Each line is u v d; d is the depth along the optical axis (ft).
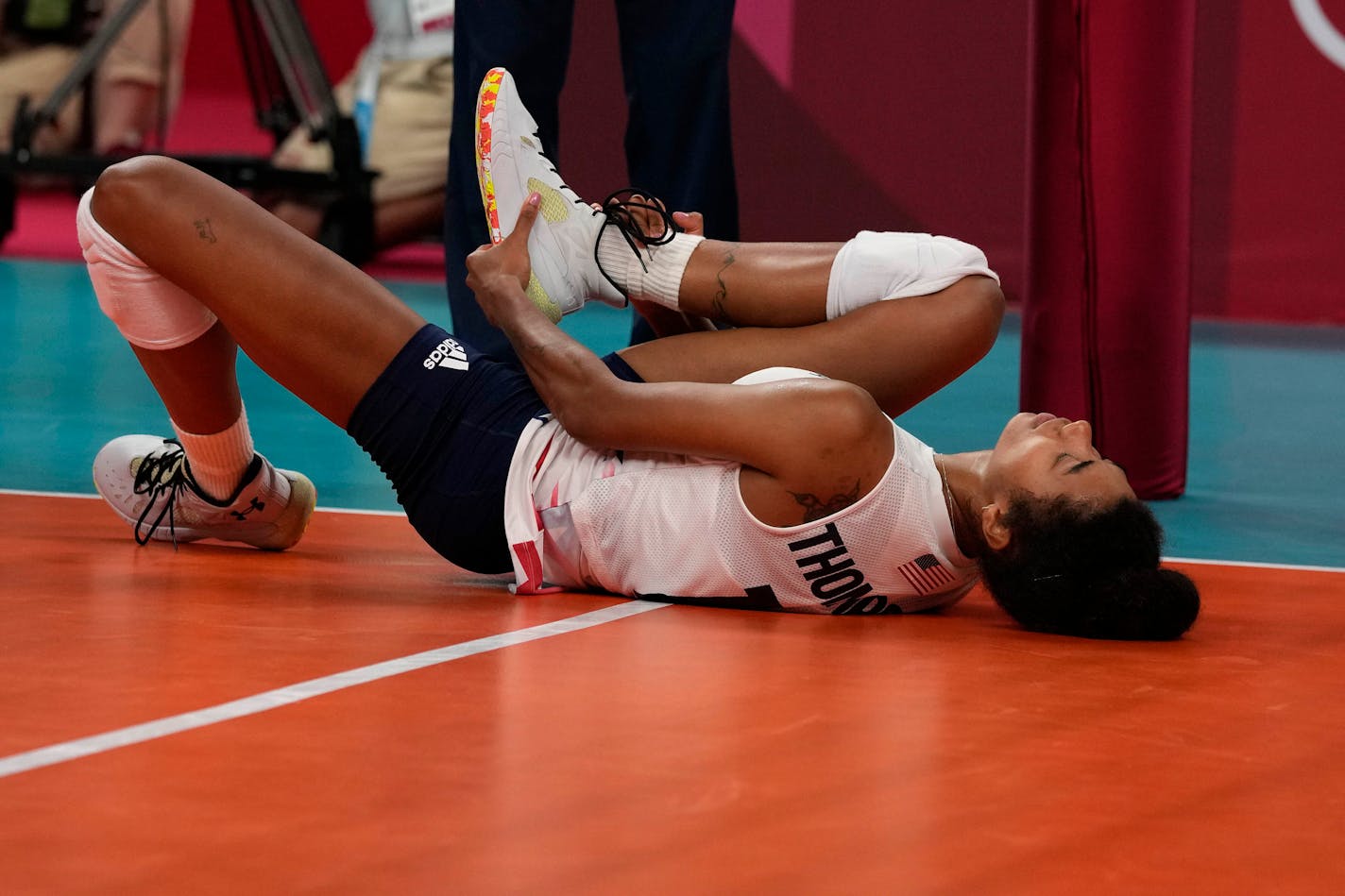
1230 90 111.75
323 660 22.99
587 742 19.10
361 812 16.31
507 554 29.48
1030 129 48.03
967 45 115.03
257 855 15.02
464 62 43.57
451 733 19.30
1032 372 48.47
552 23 42.91
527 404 29.58
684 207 45.19
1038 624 27.07
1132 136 46.21
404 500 29.99
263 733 19.03
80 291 102.32
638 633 25.80
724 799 17.12
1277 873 15.43
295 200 121.80
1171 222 46.70
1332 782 18.51
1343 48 109.50
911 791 17.58
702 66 44.52
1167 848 16.05
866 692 22.15
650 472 28.45
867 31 116.26
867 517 26.91
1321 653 26.03
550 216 31.45
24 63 131.85
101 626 24.71
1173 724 20.93
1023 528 26.35
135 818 15.94
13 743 18.37
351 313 29.01
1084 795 17.67
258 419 58.90
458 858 15.12
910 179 117.08
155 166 28.86
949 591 28.45
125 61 133.08
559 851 15.40
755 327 31.42
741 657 24.20
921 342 30.32
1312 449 58.65
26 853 14.92
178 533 33.32
